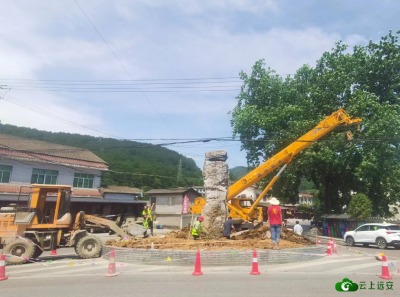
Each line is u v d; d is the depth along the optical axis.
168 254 10.05
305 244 13.20
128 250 10.63
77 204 30.33
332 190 31.38
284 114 26.38
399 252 16.28
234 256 9.91
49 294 6.48
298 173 29.86
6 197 24.94
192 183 53.50
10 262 10.78
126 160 53.41
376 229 19.19
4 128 33.44
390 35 27.31
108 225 13.62
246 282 7.39
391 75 27.02
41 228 12.17
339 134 23.44
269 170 19.55
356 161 26.86
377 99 24.50
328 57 28.70
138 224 16.53
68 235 13.12
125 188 36.97
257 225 18.73
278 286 6.98
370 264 10.29
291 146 19.58
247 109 27.98
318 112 26.94
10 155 26.27
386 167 23.64
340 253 13.70
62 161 29.80
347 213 27.53
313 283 7.27
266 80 28.73
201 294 6.32
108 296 6.25
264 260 10.06
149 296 6.20
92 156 34.34
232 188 19.31
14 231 11.73
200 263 9.23
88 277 8.24
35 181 27.94
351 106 24.41
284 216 54.91
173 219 36.22
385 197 28.80
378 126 22.64
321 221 31.33
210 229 13.93
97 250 11.97
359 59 27.28
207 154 15.21
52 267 10.06
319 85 27.38
